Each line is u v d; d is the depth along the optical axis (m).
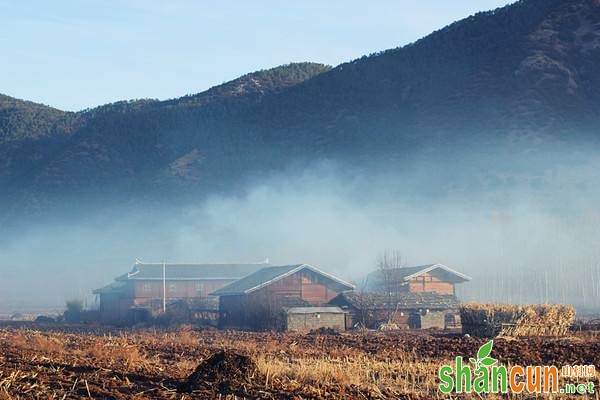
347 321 76.00
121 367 27.66
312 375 25.36
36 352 33.12
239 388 22.50
